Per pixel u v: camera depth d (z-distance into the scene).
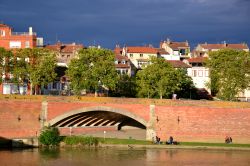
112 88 129.50
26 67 124.62
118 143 109.06
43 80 124.56
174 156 100.56
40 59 125.62
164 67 132.00
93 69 126.31
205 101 113.62
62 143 108.75
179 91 147.50
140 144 108.25
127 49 171.50
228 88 130.88
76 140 108.44
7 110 109.94
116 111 113.69
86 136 111.56
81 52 128.75
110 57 128.50
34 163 92.31
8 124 109.56
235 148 106.81
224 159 98.38
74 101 113.62
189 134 112.81
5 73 128.12
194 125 112.94
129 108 114.06
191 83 150.38
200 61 161.38
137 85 134.25
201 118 113.12
